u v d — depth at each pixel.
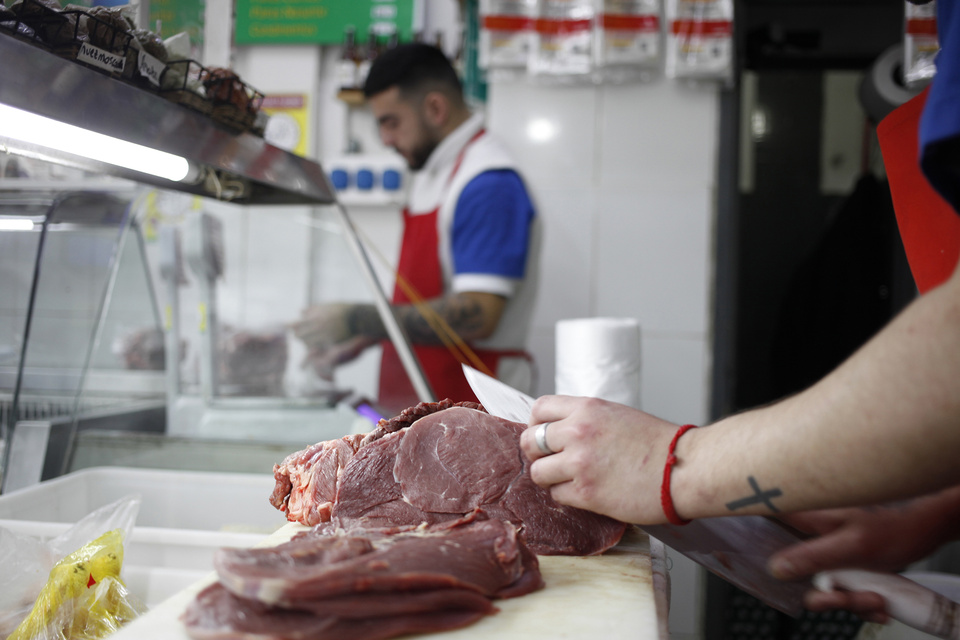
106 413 1.34
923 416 0.48
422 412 0.83
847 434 0.51
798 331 3.00
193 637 0.51
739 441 0.57
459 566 0.58
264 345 1.62
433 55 2.19
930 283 0.91
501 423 0.79
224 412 1.51
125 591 0.76
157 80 0.85
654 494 0.61
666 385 2.55
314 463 0.83
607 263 2.57
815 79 3.54
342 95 2.62
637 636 0.55
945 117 0.48
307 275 1.64
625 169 2.55
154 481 1.19
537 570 0.65
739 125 2.54
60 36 0.71
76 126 0.72
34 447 1.14
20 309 1.12
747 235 3.62
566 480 0.67
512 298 2.24
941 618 0.65
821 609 0.68
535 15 2.49
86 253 1.27
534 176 2.59
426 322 2.10
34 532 0.90
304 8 2.69
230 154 0.99
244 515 1.17
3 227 1.14
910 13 2.07
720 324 2.53
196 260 1.52
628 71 2.51
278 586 0.49
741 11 2.52
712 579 2.37
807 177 3.58
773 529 0.76
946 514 0.70
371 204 2.69
